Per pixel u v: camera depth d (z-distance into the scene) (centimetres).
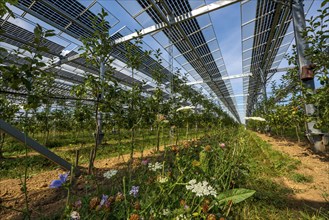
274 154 461
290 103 560
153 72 591
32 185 291
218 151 263
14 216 194
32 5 563
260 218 173
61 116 975
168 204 151
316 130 458
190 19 717
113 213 140
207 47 1077
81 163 449
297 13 508
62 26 664
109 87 334
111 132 1254
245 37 997
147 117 445
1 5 146
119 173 279
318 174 303
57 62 919
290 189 245
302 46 486
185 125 720
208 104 1213
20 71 161
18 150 693
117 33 765
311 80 464
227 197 155
